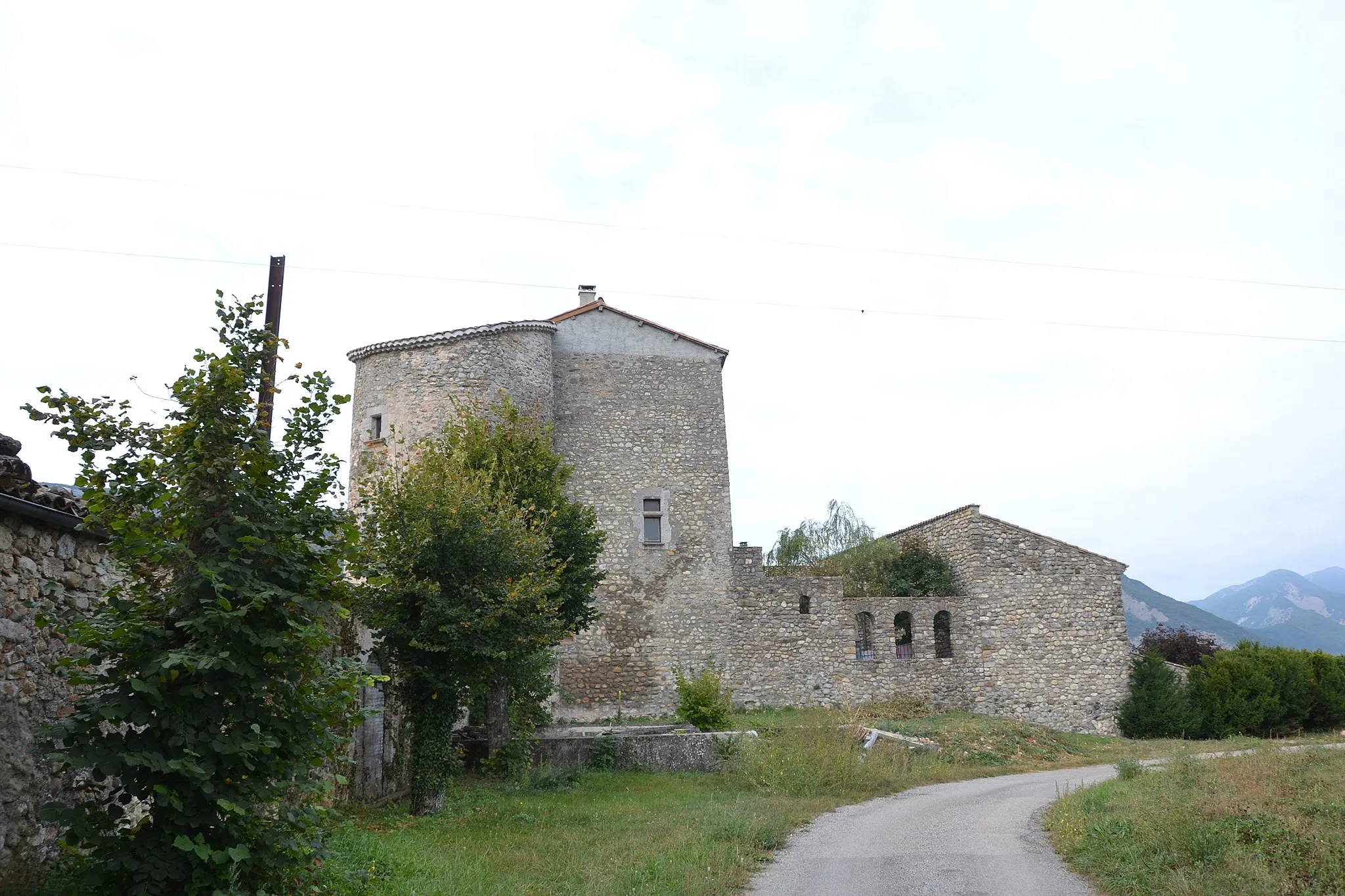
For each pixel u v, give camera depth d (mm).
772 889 8562
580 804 13375
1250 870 7645
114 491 6238
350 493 22109
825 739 17031
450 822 11617
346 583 7320
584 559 17406
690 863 9141
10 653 6551
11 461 6543
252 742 6016
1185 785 11922
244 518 6297
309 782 6520
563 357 26094
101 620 6113
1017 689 26250
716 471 26141
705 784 15922
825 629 25750
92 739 5879
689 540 25578
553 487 17344
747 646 25250
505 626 12930
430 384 22234
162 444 6445
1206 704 26203
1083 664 26453
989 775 18656
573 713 23938
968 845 10383
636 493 25578
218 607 6059
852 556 29562
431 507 12820
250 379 6766
